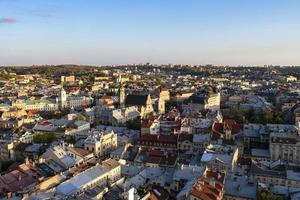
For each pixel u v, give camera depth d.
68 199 164.25
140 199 164.75
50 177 195.00
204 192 165.75
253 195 183.50
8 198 170.75
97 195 174.38
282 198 175.88
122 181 197.62
